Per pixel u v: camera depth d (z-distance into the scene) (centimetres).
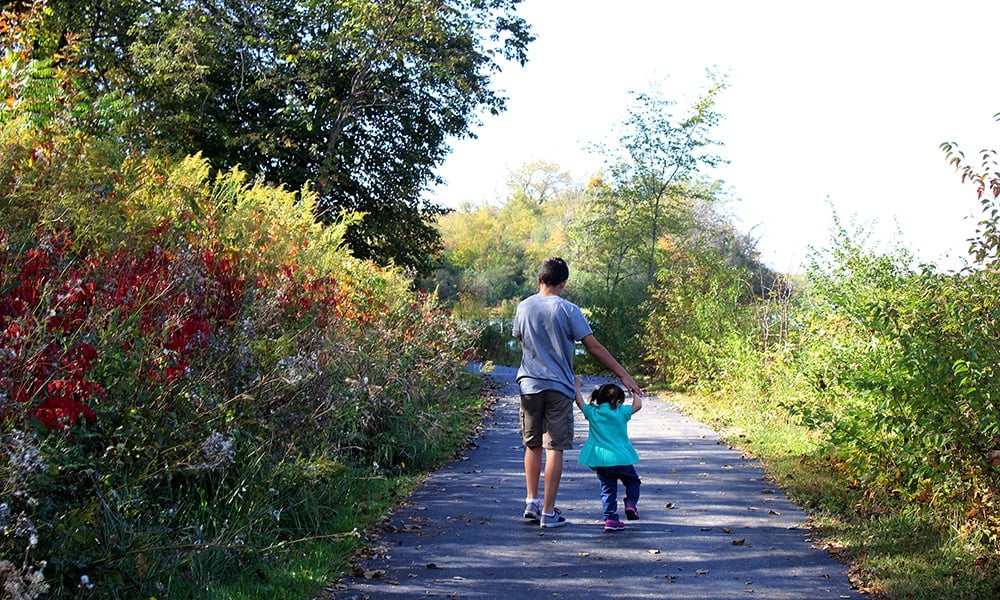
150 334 602
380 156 3203
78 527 454
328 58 2881
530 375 747
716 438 1330
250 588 545
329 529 692
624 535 713
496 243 9481
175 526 558
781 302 1770
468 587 577
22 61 812
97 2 2519
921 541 661
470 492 888
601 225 3912
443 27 2862
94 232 620
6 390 467
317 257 1059
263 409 700
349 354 886
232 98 2977
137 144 916
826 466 962
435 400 1319
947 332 700
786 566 627
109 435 536
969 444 662
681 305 2480
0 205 582
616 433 737
